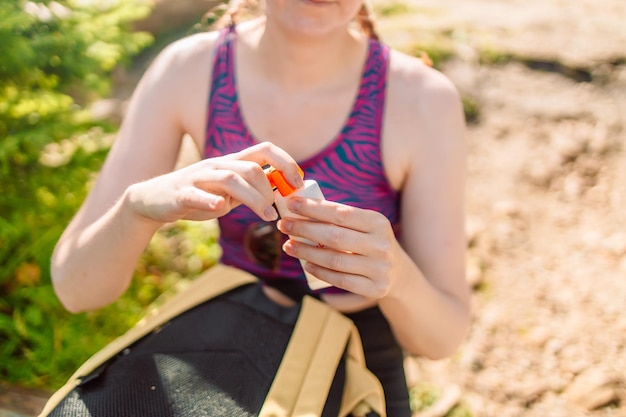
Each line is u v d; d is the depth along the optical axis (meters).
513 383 2.27
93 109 3.58
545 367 2.32
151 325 1.45
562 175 3.04
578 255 2.71
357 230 1.19
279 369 1.29
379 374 1.61
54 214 2.53
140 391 1.24
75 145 2.56
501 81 3.44
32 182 2.42
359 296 1.57
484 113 3.31
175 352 1.33
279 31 1.47
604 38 3.67
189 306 1.48
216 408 1.22
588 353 2.34
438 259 1.55
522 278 2.63
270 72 1.53
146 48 4.26
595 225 2.83
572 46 3.60
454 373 2.31
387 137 1.52
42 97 2.40
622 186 2.97
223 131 1.57
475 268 2.65
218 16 1.92
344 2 1.39
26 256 2.48
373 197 1.55
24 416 2.01
